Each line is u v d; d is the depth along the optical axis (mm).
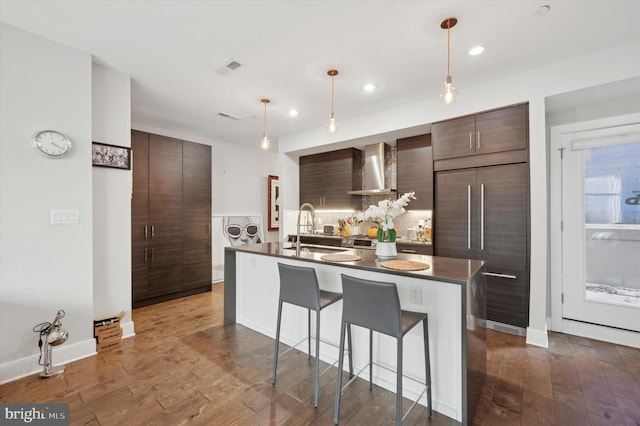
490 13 2053
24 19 2125
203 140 5426
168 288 4289
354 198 5191
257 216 6309
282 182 5461
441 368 1829
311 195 5609
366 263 2186
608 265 2914
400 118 3834
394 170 4859
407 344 1974
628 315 2791
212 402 1923
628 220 2828
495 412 1823
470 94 3242
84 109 2570
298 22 2170
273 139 5664
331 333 2436
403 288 2008
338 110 3996
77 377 2219
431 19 2125
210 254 4895
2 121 2162
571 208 3082
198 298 4449
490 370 2330
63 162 2449
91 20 2143
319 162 5484
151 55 2631
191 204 4613
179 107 3877
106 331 2695
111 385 2115
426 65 2789
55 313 2396
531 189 2861
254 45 2471
